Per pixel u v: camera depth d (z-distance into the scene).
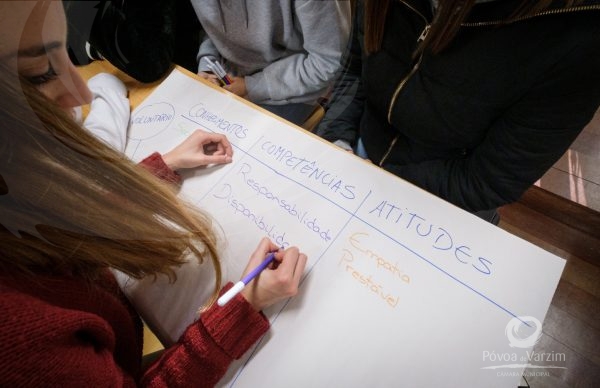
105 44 0.48
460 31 0.49
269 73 0.69
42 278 0.29
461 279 0.40
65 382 0.25
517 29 0.45
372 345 0.38
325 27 0.61
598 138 1.06
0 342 0.22
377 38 0.59
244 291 0.43
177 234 0.40
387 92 0.66
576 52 0.42
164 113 0.68
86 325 0.28
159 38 0.62
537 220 1.06
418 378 0.35
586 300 0.93
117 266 0.36
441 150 0.69
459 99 0.56
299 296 0.42
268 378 0.38
